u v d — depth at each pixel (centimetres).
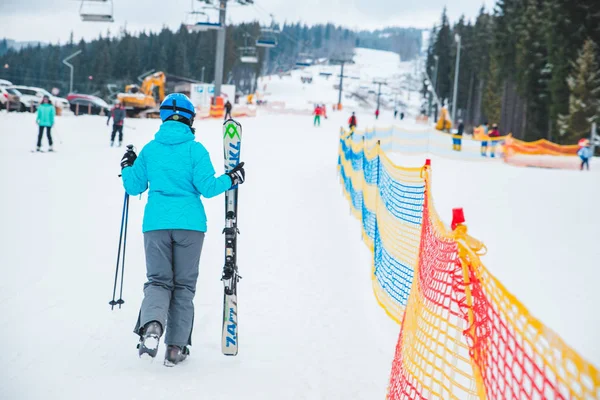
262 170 1681
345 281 677
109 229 898
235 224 442
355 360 447
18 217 939
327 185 1449
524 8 6475
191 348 458
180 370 410
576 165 2969
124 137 2570
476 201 1369
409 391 329
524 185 1684
